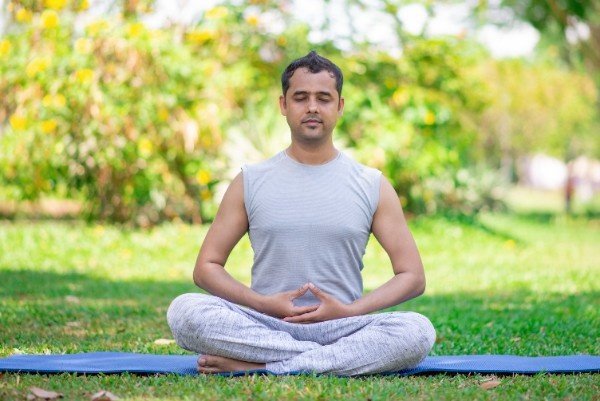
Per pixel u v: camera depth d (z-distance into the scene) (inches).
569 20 584.7
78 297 268.8
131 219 450.0
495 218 745.0
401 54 494.3
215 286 157.0
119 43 397.4
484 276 353.7
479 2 592.4
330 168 160.6
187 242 402.9
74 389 139.0
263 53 468.8
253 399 132.4
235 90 446.6
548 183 2053.4
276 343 149.0
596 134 1050.1
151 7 433.4
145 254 383.6
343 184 159.6
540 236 599.5
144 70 404.5
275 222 157.2
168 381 145.6
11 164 405.4
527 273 365.1
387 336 148.9
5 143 402.6
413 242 162.1
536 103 1029.8
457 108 520.1
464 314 245.3
